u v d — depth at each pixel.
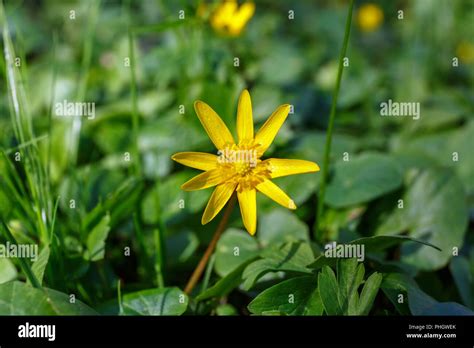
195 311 0.24
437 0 0.48
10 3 0.38
